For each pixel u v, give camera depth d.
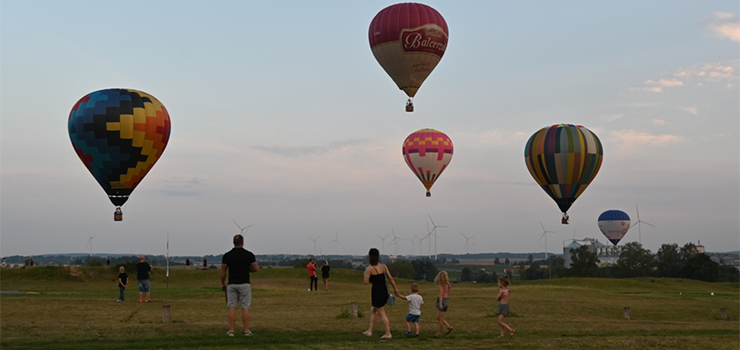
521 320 24.81
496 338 18.61
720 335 21.28
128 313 24.55
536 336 19.39
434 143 64.12
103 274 53.06
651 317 32.47
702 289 66.00
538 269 175.25
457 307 31.19
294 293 37.59
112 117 40.09
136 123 40.47
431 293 40.47
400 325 21.48
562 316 30.08
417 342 17.25
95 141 40.19
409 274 148.12
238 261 17.03
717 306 37.97
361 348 16.06
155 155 42.00
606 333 20.84
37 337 17.00
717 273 136.75
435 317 26.19
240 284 17.05
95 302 28.19
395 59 48.00
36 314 23.03
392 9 48.31
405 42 47.28
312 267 40.53
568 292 42.66
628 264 152.50
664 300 40.50
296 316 25.00
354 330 19.34
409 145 65.06
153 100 42.22
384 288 17.92
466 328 20.84
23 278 50.19
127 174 41.25
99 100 40.69
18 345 15.96
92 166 41.19
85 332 17.83
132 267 54.50
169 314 21.08
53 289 44.34
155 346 15.85
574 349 16.72
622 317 31.75
